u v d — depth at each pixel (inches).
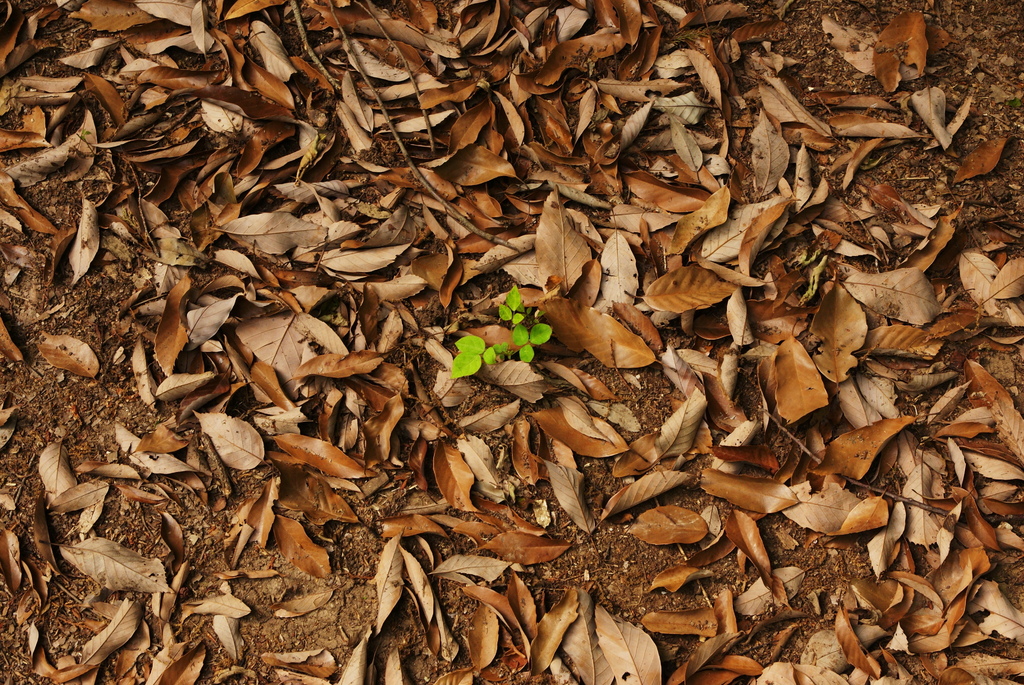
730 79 79.4
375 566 75.9
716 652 75.2
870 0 80.6
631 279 76.8
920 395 76.9
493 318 76.9
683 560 75.9
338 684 75.0
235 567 75.9
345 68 78.9
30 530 76.3
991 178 78.8
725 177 78.1
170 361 76.1
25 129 78.4
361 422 76.4
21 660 75.8
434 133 78.4
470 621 75.7
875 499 75.4
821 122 78.8
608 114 78.7
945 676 75.2
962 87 79.7
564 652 75.3
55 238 77.6
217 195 77.4
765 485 75.9
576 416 76.4
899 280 77.0
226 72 78.7
